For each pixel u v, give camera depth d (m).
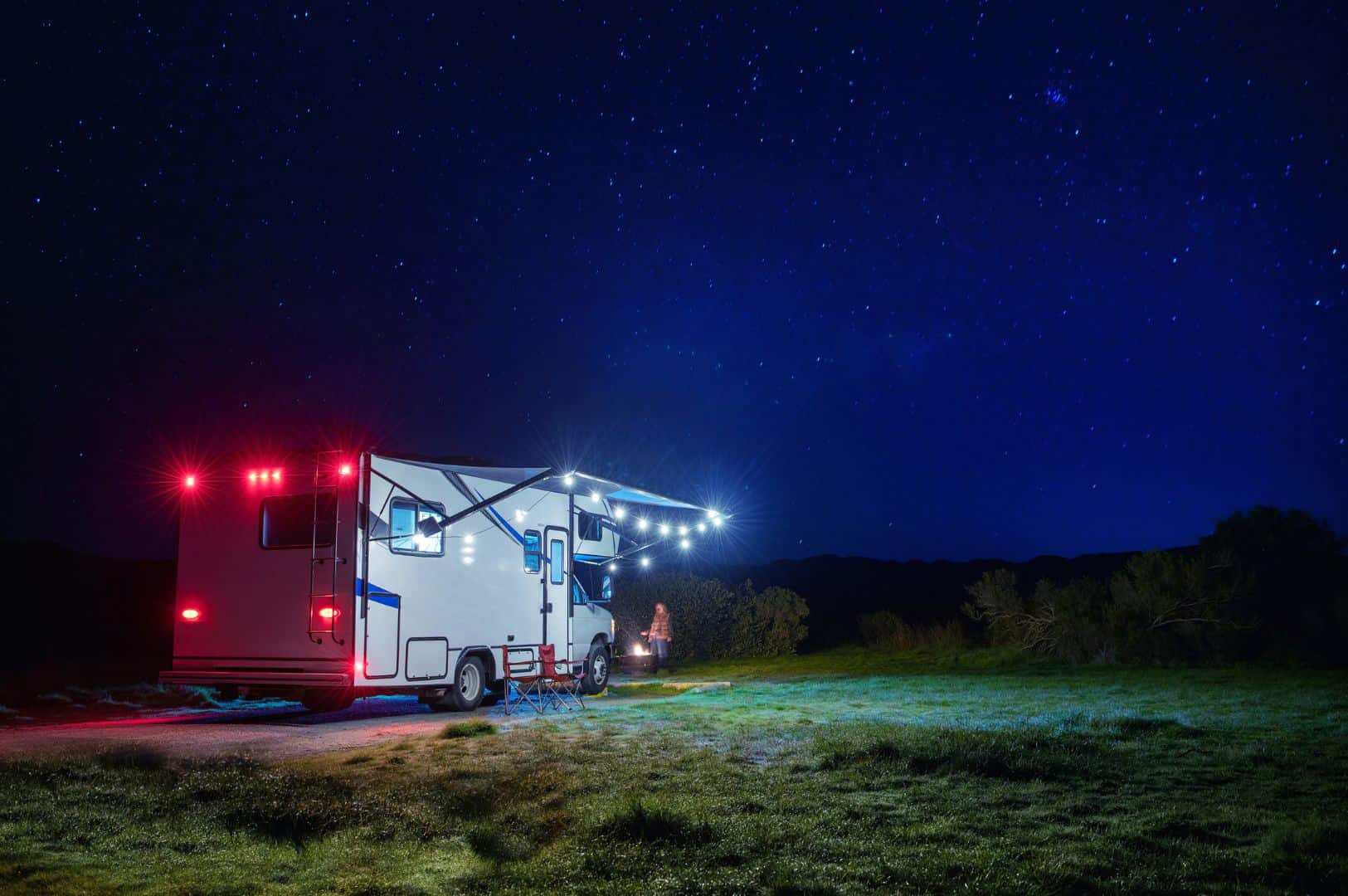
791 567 53.53
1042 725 9.84
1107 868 5.01
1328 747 8.47
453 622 12.72
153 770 7.73
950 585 45.91
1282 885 4.80
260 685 11.76
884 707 12.12
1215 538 20.09
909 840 5.54
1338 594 18.61
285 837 6.04
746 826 5.82
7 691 15.30
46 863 5.34
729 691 15.03
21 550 30.78
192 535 12.35
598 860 5.31
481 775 7.54
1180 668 18.30
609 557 16.95
